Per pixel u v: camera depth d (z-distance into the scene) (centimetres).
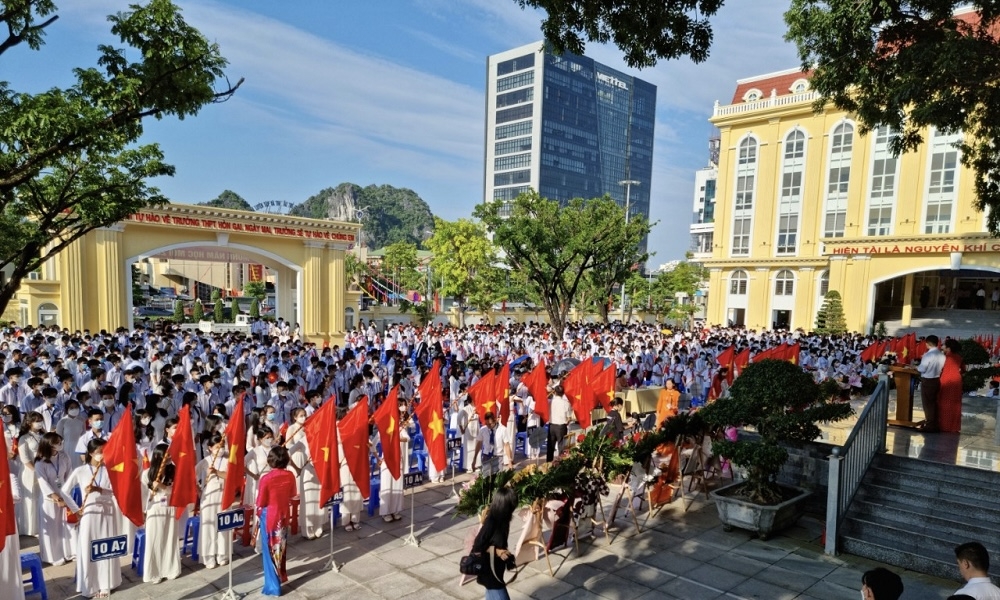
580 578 757
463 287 4650
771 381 881
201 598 690
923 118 909
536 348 2381
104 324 2538
